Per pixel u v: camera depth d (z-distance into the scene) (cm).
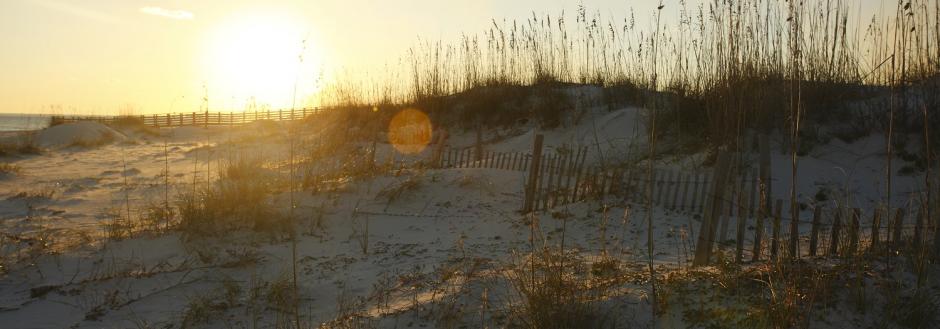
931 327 363
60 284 566
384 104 2011
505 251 635
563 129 1597
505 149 1602
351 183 959
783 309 364
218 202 777
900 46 448
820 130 1022
